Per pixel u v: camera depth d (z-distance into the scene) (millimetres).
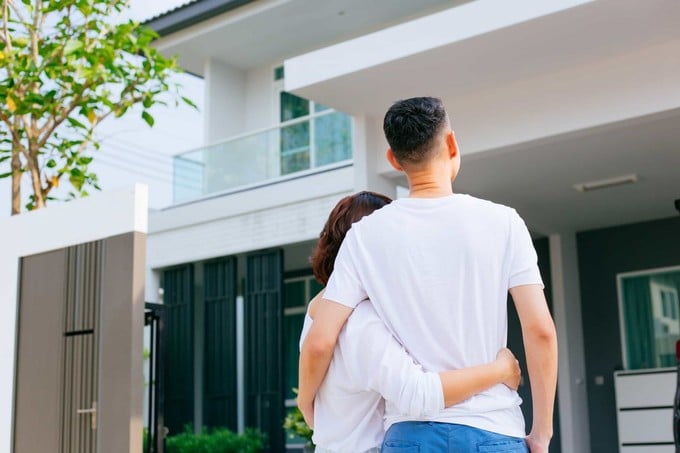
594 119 5754
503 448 1634
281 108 13609
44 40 6734
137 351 5773
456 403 1643
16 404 6441
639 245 9398
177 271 12758
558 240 9625
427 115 1823
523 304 1694
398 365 1669
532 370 1673
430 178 1828
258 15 12258
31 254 6582
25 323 6531
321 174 10961
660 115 5555
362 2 11797
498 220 1741
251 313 11820
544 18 5129
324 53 6070
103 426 5828
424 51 5590
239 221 11805
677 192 8164
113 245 6027
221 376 12203
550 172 7328
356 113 6703
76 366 6098
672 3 4926
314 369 1772
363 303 1770
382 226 1778
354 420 1809
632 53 5641
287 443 12164
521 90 6102
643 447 8586
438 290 1700
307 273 12930
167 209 12641
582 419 9383
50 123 6852
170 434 12562
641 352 9281
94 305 6070
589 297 9680
